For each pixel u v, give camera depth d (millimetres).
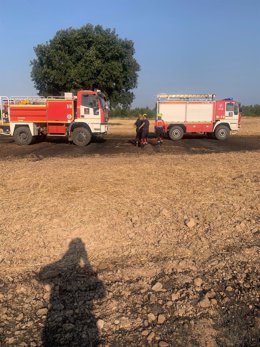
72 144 21094
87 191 7652
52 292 4172
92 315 3764
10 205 6805
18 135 20453
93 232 5621
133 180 8766
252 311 3771
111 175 9352
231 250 5078
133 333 3488
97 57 31844
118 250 5113
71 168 10523
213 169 10461
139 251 5074
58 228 5730
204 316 3715
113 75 31828
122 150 17828
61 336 3467
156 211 6500
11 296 4113
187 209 6629
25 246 5215
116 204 6809
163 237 5484
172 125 24688
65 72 31906
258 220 6125
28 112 20109
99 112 19562
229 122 24750
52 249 5141
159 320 3648
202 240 5359
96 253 5043
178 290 4156
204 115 24672
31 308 3908
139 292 4141
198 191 7812
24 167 11125
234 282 4297
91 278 4430
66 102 19703
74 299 4039
